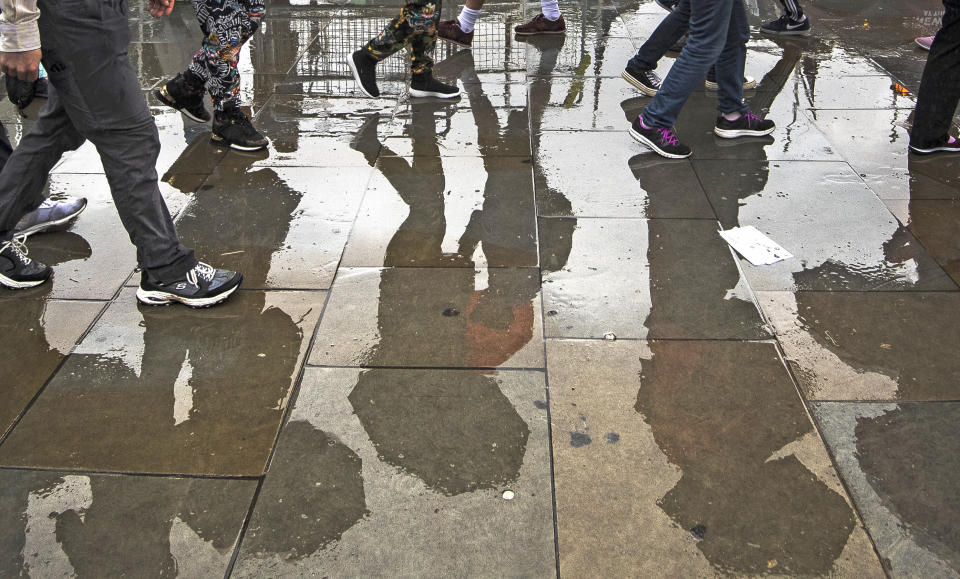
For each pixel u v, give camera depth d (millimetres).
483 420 2543
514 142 4625
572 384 2701
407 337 2936
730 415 2574
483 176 4207
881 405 2621
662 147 4414
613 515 2209
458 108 5133
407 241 3578
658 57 5309
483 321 3027
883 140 4660
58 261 3426
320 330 2979
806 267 3395
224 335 2957
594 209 3869
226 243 3561
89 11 2539
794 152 4512
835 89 5438
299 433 2498
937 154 4473
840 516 2215
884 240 3604
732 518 2205
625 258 3451
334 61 5980
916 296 3199
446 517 2201
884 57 6043
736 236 3631
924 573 2053
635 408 2600
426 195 3994
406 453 2418
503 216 3797
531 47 6309
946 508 2240
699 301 3160
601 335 2951
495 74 5734
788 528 2176
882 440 2480
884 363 2818
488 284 3260
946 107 4285
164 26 6723
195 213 3820
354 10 7316
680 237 3623
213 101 4445
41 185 3186
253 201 3936
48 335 2961
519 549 2109
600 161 4395
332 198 3965
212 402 2629
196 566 2062
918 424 2541
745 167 4328
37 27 2516
